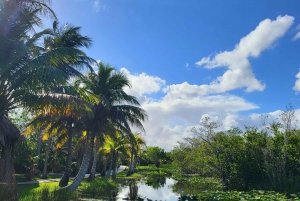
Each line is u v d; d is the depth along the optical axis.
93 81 21.41
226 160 27.36
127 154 41.19
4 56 10.89
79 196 18.92
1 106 11.55
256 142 25.81
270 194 20.12
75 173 36.59
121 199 18.84
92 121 20.95
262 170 25.44
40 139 33.47
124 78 21.72
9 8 11.57
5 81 11.77
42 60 11.52
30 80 11.34
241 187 26.34
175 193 25.03
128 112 21.48
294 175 24.22
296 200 17.33
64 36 22.05
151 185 32.44
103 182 24.64
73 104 12.28
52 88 11.91
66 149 40.31
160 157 83.88
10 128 15.96
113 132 21.69
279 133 25.38
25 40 12.59
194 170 44.16
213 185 31.45
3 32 11.44
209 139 28.64
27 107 11.88
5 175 11.73
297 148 23.95
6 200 11.02
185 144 48.50
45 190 14.53
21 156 29.09
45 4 12.23
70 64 22.03
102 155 42.03
